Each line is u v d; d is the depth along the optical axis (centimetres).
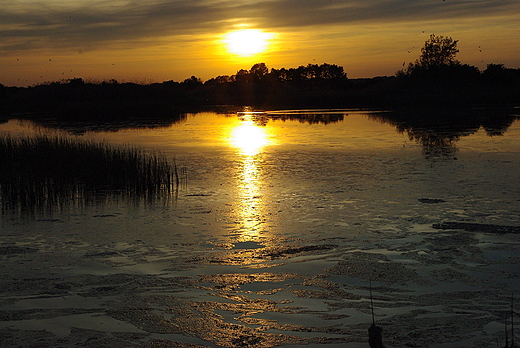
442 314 625
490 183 1438
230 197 1343
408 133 2805
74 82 6178
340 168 1741
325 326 598
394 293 700
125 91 6266
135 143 2505
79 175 1541
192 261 852
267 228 1049
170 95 6631
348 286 729
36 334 584
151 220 1136
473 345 542
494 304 654
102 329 598
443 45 6962
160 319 625
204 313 641
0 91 6362
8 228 1088
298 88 10144
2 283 754
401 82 6788
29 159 1680
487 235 966
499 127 2994
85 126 3509
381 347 397
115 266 831
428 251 883
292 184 1487
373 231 1012
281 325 604
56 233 1041
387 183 1473
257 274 783
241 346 553
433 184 1445
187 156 2062
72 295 706
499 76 7362
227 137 2756
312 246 924
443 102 5491
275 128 3259
